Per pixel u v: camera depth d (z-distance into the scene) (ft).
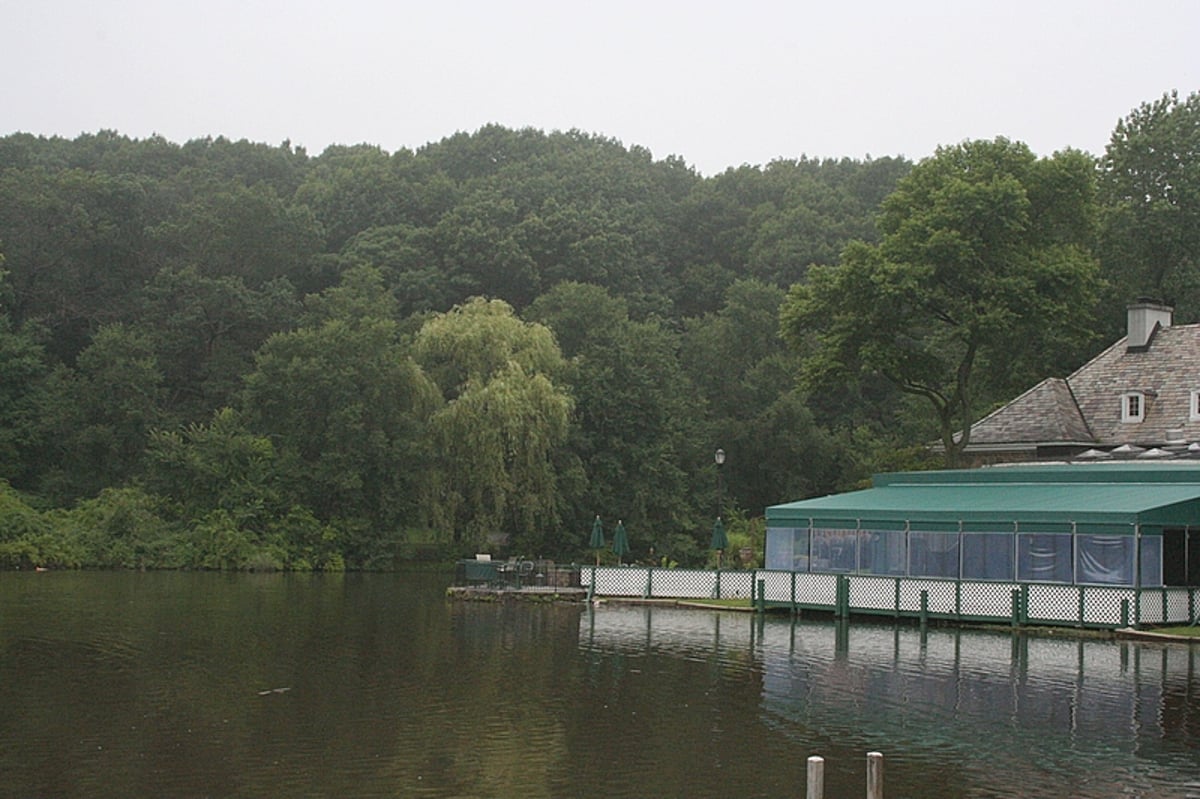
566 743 60.90
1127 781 53.36
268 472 223.30
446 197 369.30
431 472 219.20
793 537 133.49
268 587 169.27
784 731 63.98
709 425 285.84
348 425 222.48
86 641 98.58
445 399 232.32
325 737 61.82
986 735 62.80
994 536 117.29
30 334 254.27
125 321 281.95
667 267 405.39
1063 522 112.37
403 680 80.28
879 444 269.44
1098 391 163.02
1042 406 161.79
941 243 147.84
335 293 265.34
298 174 421.18
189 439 240.12
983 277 151.43
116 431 237.86
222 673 82.48
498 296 332.19
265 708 69.62
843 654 94.32
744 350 320.09
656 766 56.13
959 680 80.59
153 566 205.36
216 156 402.11
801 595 129.18
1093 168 159.84
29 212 273.54
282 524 219.20
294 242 304.50
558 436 223.92
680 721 66.54
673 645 100.32
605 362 251.39
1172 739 61.87
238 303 269.03
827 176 475.72
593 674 83.35
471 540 220.23
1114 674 83.25
